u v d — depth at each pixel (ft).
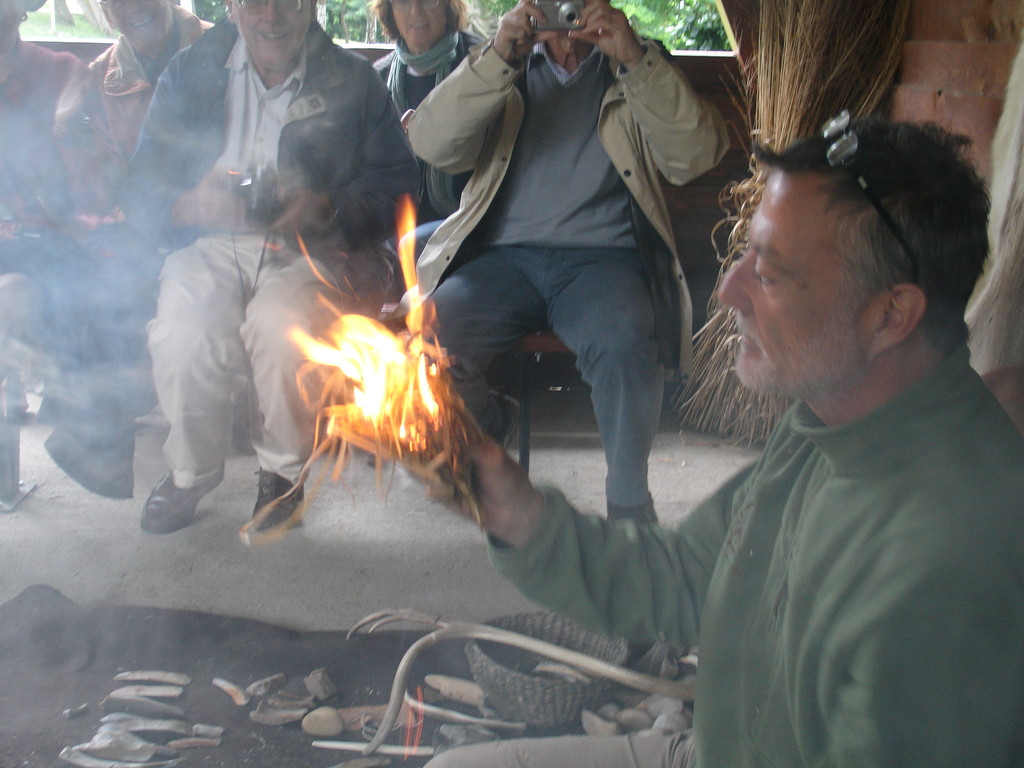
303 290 9.01
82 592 8.43
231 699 6.95
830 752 2.94
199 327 8.98
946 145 3.04
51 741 6.43
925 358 3.06
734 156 12.60
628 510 8.77
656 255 9.37
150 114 9.55
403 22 11.23
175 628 7.79
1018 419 4.61
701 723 3.70
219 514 9.87
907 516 2.83
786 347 3.20
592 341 8.78
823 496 3.12
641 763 4.36
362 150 9.85
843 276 3.05
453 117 8.93
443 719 6.66
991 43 8.07
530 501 4.02
